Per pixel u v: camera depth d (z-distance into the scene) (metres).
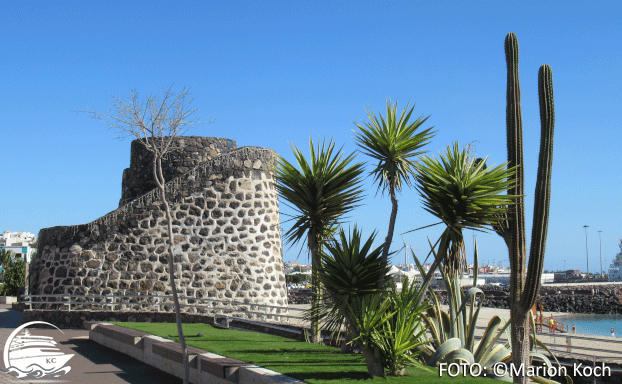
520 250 9.94
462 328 10.95
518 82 9.95
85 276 20.53
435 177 9.28
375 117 9.87
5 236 121.75
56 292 20.77
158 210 20.81
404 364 8.98
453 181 9.20
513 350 9.88
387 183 9.75
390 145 9.58
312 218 10.18
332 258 9.60
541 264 9.40
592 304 72.56
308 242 10.30
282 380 8.31
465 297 10.75
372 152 9.88
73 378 11.27
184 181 21.06
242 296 20.72
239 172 21.62
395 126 9.78
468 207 9.07
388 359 8.89
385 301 9.02
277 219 22.61
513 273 10.00
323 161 10.12
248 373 9.08
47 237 21.59
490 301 63.50
